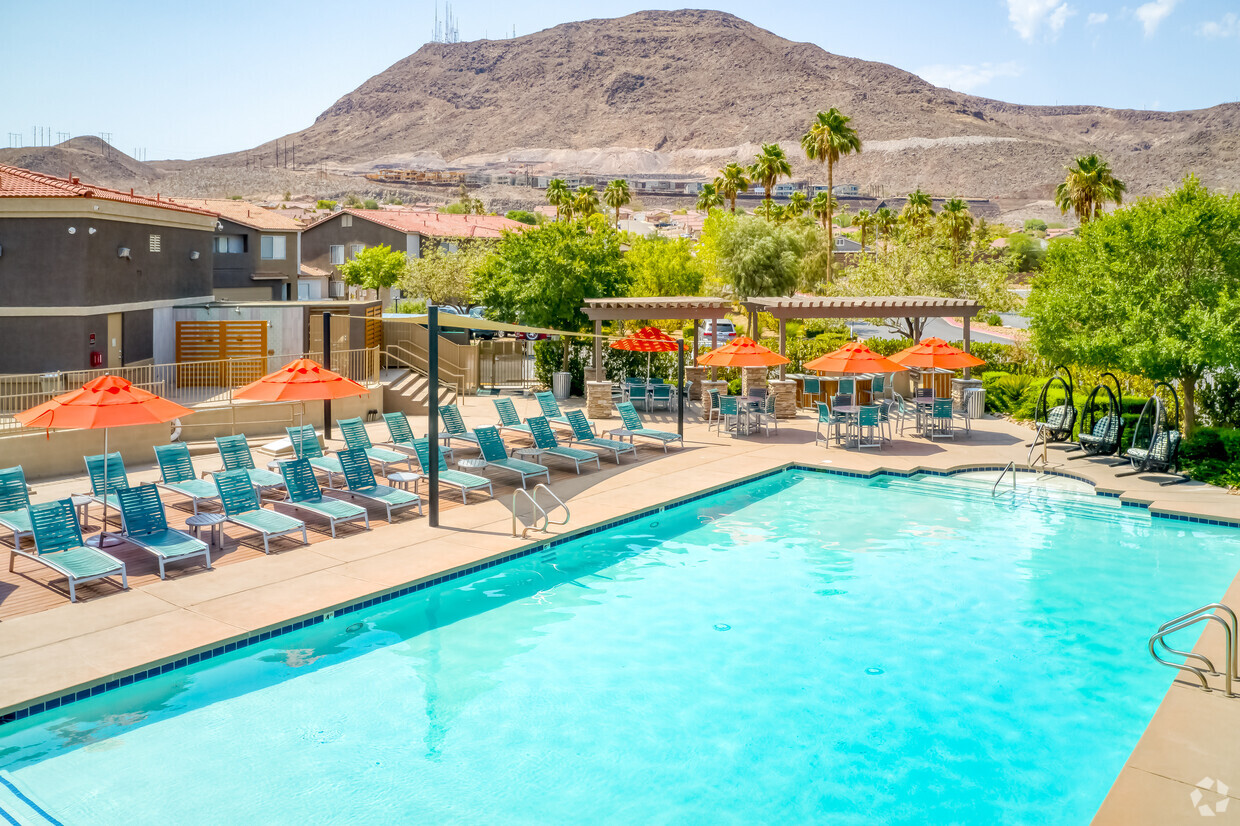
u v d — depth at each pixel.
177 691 9.69
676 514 17.14
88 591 11.74
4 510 13.48
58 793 7.79
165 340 27.38
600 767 8.40
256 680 10.04
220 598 11.58
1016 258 47.00
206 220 29.83
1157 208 20.69
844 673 10.41
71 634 10.33
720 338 55.78
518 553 13.95
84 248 22.64
